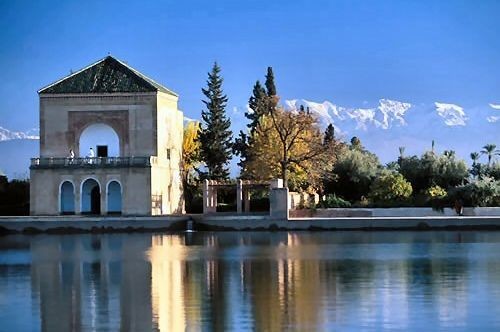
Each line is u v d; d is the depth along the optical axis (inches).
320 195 4753.9
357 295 1849.2
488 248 2807.6
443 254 2625.5
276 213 3796.8
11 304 1784.0
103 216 4025.6
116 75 4475.9
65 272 2299.5
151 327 1557.6
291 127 4480.8
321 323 1574.8
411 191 4291.3
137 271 2297.0
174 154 4690.0
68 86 4419.3
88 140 4473.4
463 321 1584.6
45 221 3868.1
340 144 4547.2
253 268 2326.5
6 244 3284.9
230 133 5241.1
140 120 4397.1
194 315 1649.9
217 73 5226.4
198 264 2440.9
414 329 1529.3
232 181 4753.9
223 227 3814.0
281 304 1753.2
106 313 1676.9
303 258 2561.5
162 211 4407.0
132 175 4242.1
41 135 4402.1
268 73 5551.2
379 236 3383.4
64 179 4264.3
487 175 4763.8
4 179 4694.9
